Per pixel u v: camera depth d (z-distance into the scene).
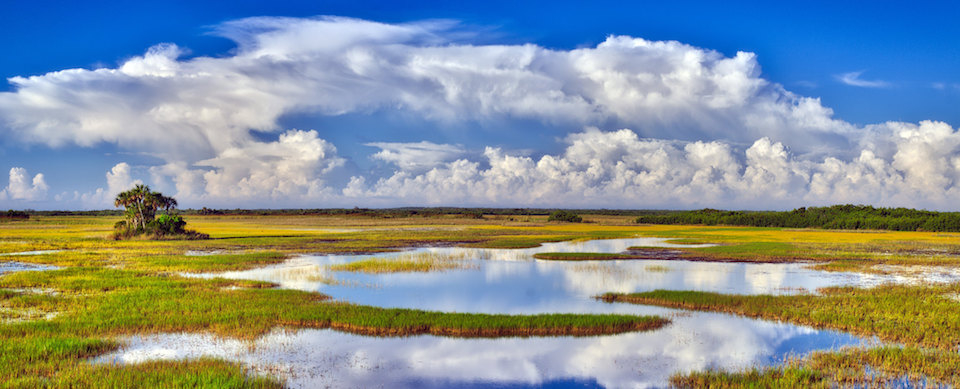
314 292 25.25
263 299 23.11
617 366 15.09
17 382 12.60
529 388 13.61
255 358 15.45
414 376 14.33
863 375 13.68
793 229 110.50
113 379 12.90
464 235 78.75
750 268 37.41
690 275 33.47
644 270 36.12
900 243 62.06
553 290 27.42
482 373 14.60
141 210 65.50
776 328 19.00
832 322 19.31
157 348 16.20
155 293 24.58
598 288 28.19
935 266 38.03
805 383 13.12
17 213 154.88
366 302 24.22
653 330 18.69
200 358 15.05
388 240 66.12
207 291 25.36
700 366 15.00
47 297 23.25
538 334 18.09
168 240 62.69
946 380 13.36
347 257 44.34
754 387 12.96
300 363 15.12
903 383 13.20
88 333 17.45
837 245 58.12
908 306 21.88
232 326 18.55
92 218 177.75
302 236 73.75
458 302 24.28
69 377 13.04
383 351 16.28
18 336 16.84
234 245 56.34
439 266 37.72
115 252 47.03
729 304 22.64
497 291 27.19
